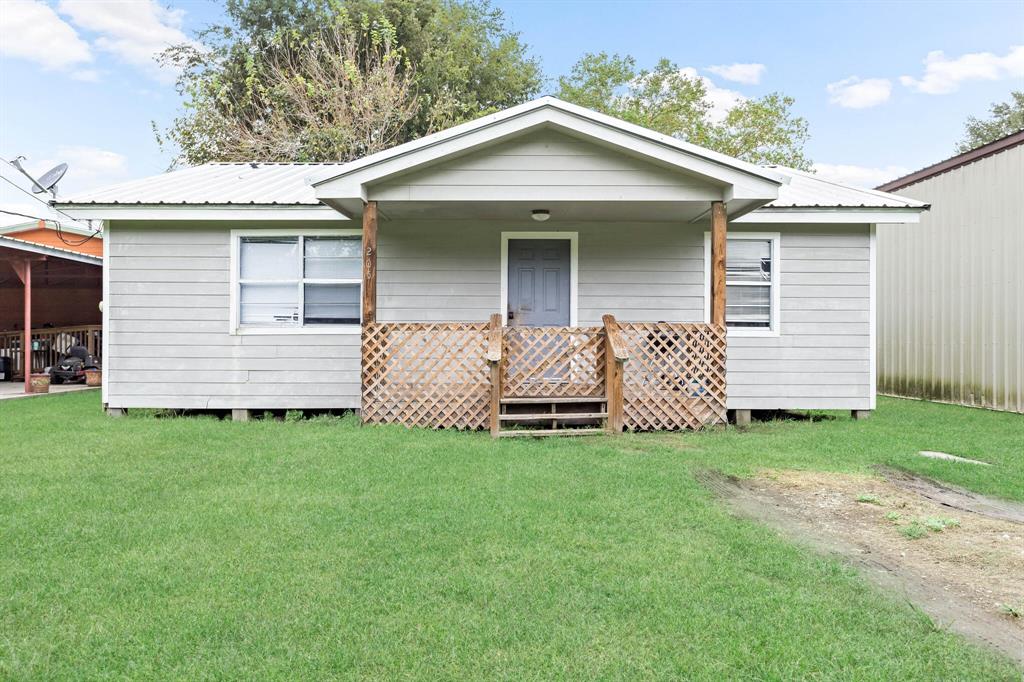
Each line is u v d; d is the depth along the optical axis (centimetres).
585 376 832
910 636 274
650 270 938
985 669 250
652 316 937
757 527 409
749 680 243
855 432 776
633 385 782
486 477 531
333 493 484
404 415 796
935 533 408
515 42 2956
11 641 271
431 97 2305
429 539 387
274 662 255
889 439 722
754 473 551
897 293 1319
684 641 270
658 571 341
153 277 906
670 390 779
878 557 367
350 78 2109
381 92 2116
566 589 319
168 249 907
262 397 906
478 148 758
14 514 435
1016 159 1018
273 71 2223
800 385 918
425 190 766
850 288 922
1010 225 1027
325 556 361
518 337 792
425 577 333
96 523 416
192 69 2348
